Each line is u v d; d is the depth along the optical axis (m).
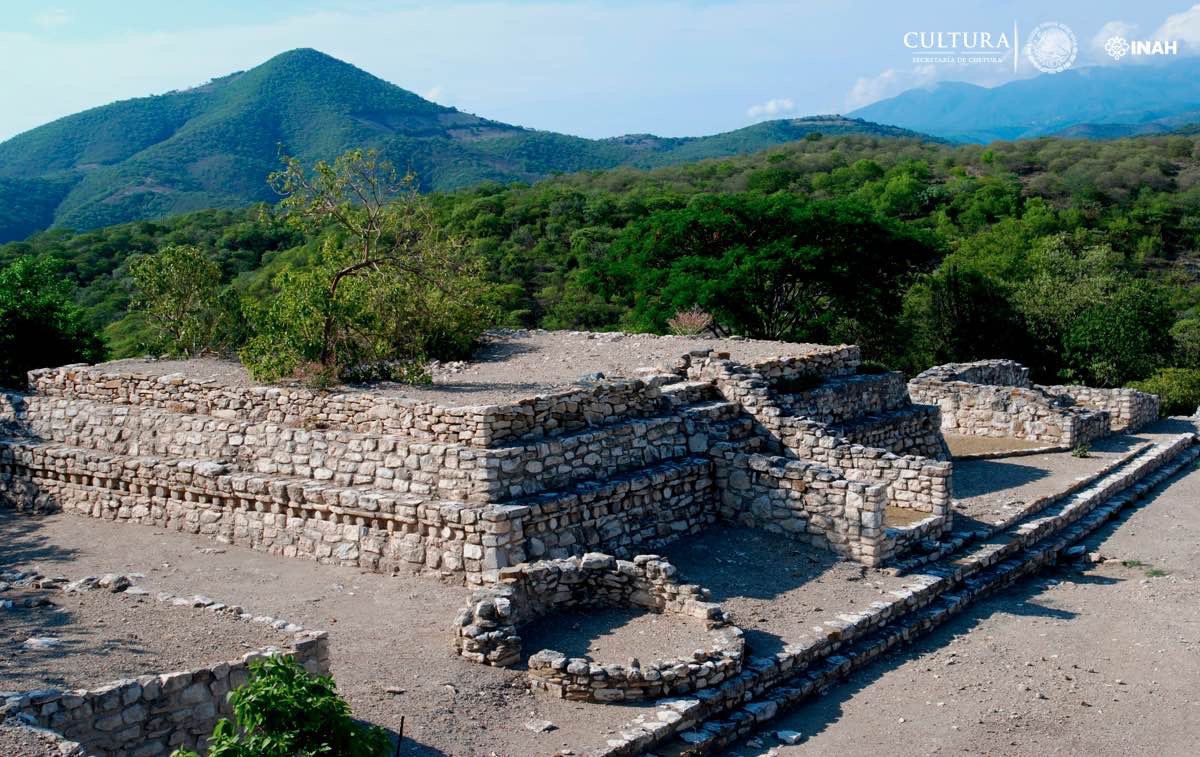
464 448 14.87
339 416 16.84
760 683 12.32
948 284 42.03
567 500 15.03
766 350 22.62
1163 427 31.16
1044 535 19.66
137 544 16.89
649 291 35.28
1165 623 15.65
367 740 8.74
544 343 24.80
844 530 16.39
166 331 28.22
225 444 17.58
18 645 9.92
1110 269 47.25
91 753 8.56
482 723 10.66
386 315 21.88
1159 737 11.95
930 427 23.58
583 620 13.44
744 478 17.47
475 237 62.75
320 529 15.85
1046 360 40.78
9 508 19.56
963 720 12.23
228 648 10.09
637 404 17.50
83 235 73.50
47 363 26.95
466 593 14.17
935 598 15.87
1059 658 14.25
